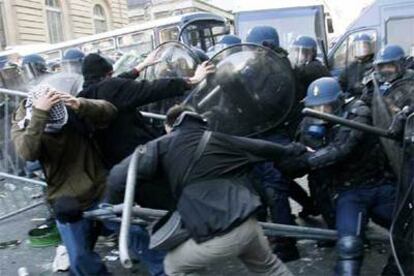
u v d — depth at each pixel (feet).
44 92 11.81
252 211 9.46
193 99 12.68
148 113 15.23
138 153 9.72
